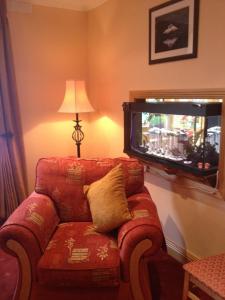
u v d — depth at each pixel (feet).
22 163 10.38
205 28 6.37
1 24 9.23
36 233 5.58
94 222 6.37
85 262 5.32
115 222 6.00
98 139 11.55
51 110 11.09
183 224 7.65
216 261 5.10
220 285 4.52
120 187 6.42
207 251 7.03
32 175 11.07
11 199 10.12
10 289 6.59
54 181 7.18
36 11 10.16
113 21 9.61
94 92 11.37
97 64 10.89
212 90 6.32
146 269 5.72
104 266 5.25
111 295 5.51
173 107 6.98
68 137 11.67
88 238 6.07
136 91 8.77
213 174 6.46
